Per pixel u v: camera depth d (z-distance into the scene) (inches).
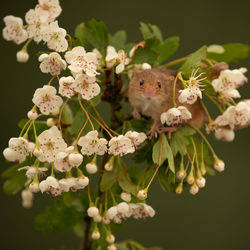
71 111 26.6
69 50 25.1
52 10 24.8
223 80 25.4
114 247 25.3
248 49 26.5
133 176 25.9
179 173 25.2
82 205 26.2
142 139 24.9
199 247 33.4
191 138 25.7
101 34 26.1
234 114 25.5
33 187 24.4
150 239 33.3
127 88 26.5
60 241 33.7
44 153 24.4
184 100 24.7
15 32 24.8
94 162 24.9
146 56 25.9
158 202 33.7
